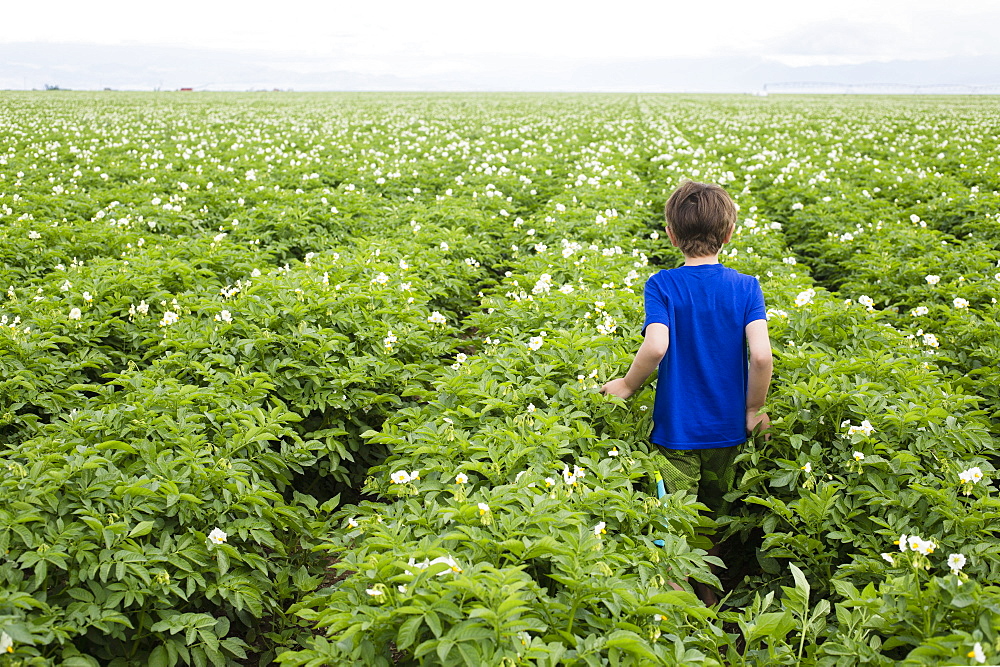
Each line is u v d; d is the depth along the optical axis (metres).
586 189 12.77
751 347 3.86
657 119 31.42
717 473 4.22
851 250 9.69
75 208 11.27
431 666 2.80
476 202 12.05
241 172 15.17
